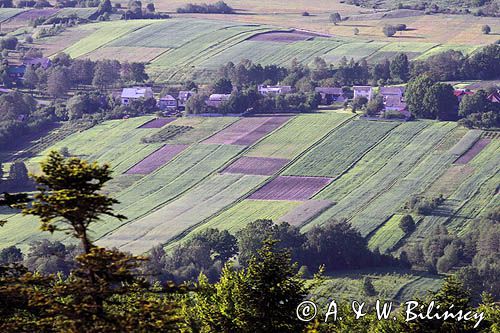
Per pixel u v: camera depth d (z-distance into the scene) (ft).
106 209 325.83
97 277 325.01
